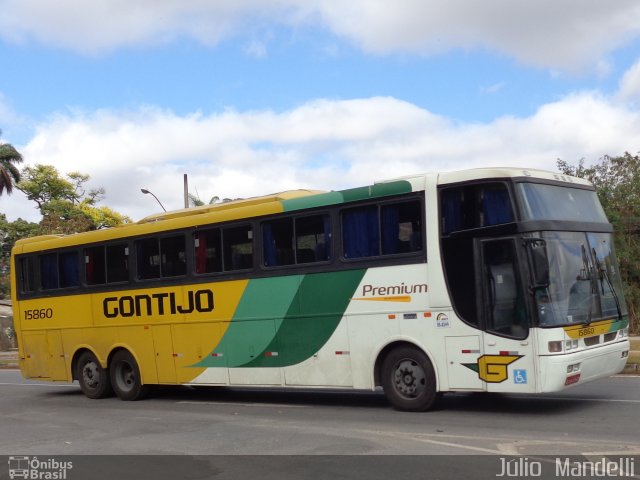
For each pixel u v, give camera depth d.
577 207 10.99
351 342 11.61
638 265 25.03
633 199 26.03
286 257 12.48
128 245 15.00
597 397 12.00
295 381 12.30
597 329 10.57
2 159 46.19
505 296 10.12
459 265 10.52
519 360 9.95
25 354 17.00
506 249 10.16
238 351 13.06
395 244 11.20
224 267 13.37
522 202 10.12
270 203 12.72
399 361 11.20
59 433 11.04
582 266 10.61
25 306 17.03
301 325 12.23
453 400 12.34
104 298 15.40
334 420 10.99
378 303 11.32
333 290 11.85
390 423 10.38
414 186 11.01
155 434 10.55
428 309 10.79
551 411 10.78
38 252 16.80
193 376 13.80
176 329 14.07
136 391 14.86
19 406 14.89
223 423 11.30
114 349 15.24
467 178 10.55
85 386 15.86
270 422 11.15
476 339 10.33
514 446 8.39
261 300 12.77
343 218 11.81
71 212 52.72
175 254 14.18
